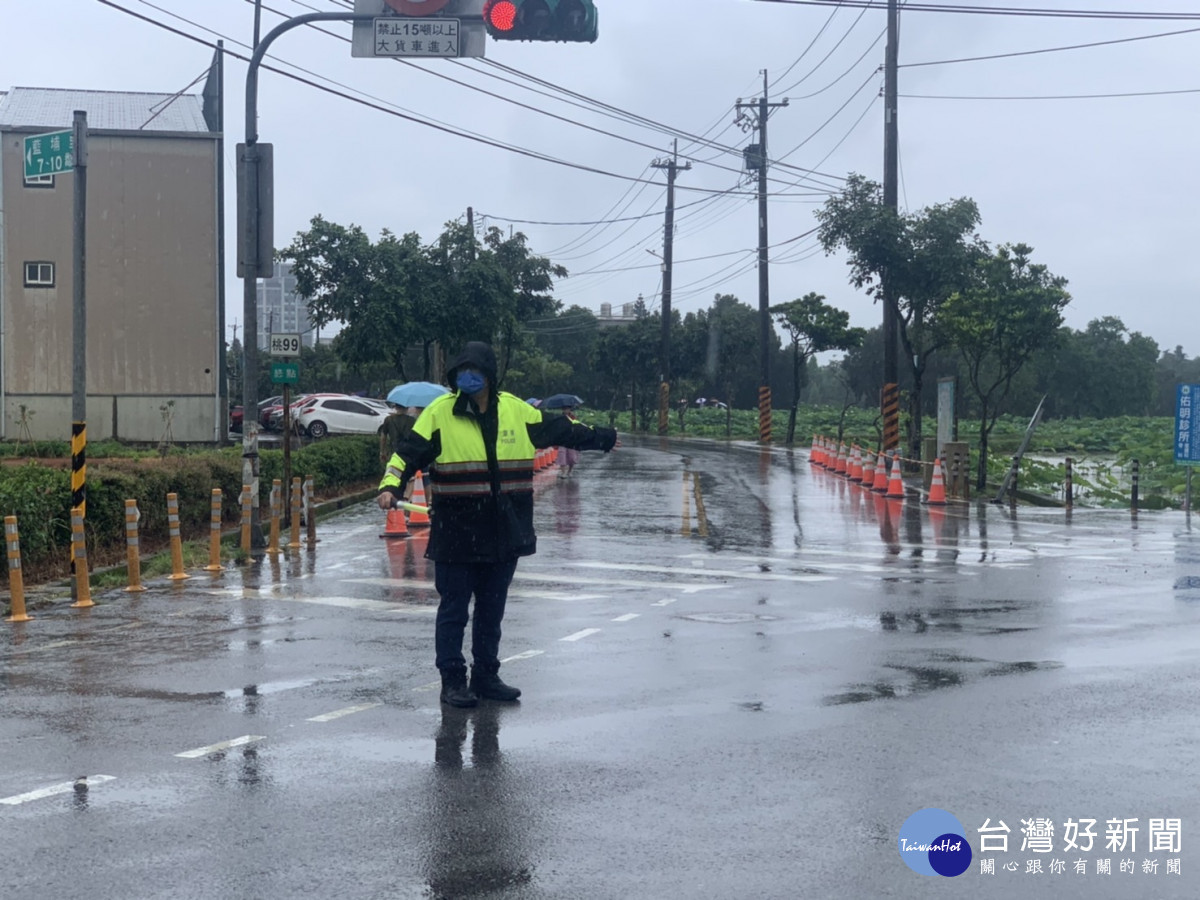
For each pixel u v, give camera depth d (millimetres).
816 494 26188
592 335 95812
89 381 39531
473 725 7277
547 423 8133
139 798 5938
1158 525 20438
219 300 39969
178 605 11984
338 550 16578
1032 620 10922
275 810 5762
